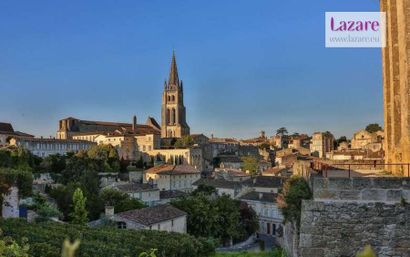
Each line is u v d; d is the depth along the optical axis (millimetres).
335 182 14305
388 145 23766
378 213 13852
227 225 73812
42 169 116312
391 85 22141
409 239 13539
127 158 182500
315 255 14039
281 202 21016
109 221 60281
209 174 150500
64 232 38688
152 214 62281
